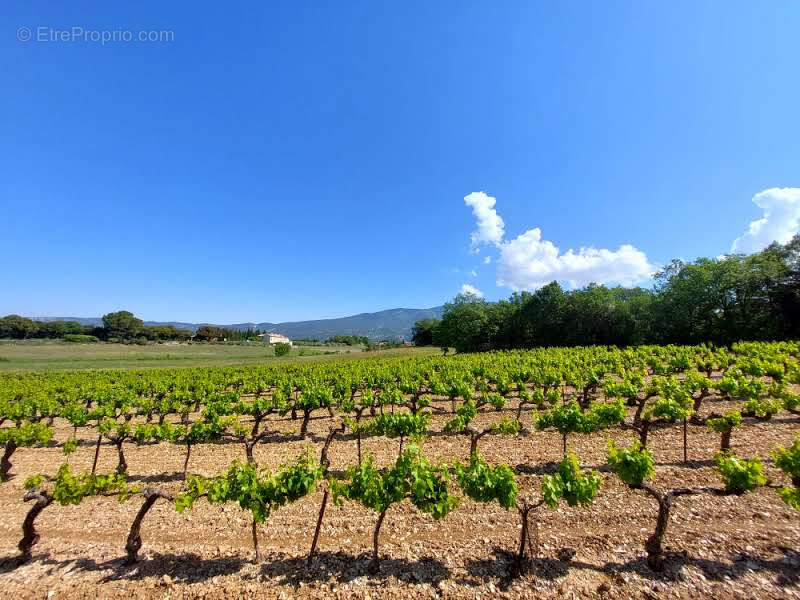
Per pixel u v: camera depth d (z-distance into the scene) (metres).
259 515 6.89
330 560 6.90
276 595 6.09
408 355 73.88
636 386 17.33
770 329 42.28
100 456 14.29
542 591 5.83
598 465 10.70
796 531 6.84
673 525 7.32
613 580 5.96
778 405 12.95
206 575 6.63
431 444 13.73
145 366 60.00
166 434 12.88
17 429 12.48
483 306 71.19
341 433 15.94
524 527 6.38
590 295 56.00
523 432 14.34
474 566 6.51
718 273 44.75
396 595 5.93
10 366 59.47
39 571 6.91
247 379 29.86
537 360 31.11
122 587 6.40
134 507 9.47
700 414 13.99
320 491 9.91
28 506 9.98
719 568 6.02
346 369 33.00
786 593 5.46
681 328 47.62
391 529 7.84
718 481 9.15
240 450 14.30
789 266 42.94
